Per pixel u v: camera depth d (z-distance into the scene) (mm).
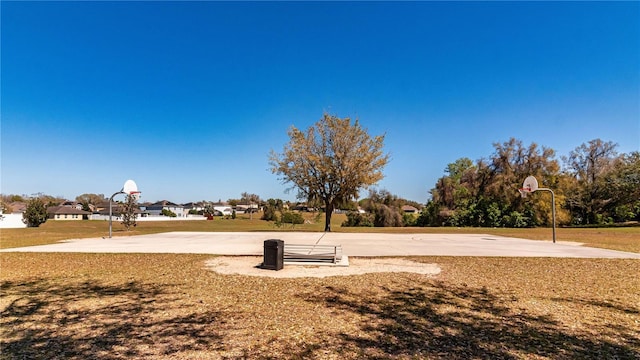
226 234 26109
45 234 26266
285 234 26031
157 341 4754
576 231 29922
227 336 4945
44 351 4418
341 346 4613
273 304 6551
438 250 14789
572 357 4332
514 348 4586
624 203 42375
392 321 5633
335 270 9938
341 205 30125
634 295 7344
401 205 51344
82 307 6332
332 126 28469
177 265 10711
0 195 88375
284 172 29016
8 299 6879
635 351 4527
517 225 41094
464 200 46281
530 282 8508
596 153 49594
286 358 4242
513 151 43875
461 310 6242
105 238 21781
